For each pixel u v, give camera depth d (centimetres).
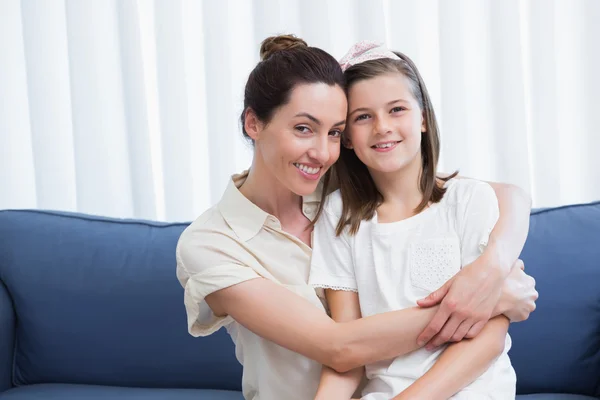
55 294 204
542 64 246
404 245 152
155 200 260
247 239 155
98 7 258
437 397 133
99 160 260
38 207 266
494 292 137
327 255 157
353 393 150
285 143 144
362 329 138
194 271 152
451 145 248
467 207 151
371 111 151
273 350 154
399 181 157
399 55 159
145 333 201
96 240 209
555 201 248
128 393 196
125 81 254
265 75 146
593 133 249
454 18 245
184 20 260
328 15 250
